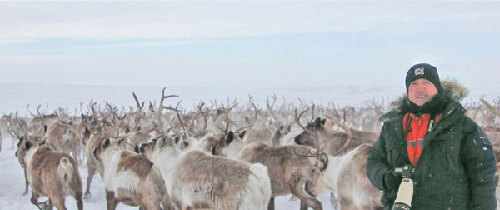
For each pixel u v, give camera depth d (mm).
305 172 6867
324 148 8570
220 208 5305
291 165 6969
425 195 2227
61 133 13938
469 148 2186
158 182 6594
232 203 5191
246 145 7727
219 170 5422
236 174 5281
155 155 6551
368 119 23141
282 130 13180
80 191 7445
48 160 7531
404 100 2396
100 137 9859
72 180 7332
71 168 7340
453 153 2174
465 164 2217
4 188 10789
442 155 2197
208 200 5430
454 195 2188
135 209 8625
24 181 11602
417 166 2246
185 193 5691
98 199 9555
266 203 5328
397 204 2170
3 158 15516
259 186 5234
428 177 2215
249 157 7332
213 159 5637
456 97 2434
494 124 13906
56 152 7770
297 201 8891
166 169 6336
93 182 11289
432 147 2229
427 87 2264
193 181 5574
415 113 2318
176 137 8016
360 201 5340
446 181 2191
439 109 2270
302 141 9594
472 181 2191
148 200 6609
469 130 2191
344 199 5559
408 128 2316
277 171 7070
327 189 6047
